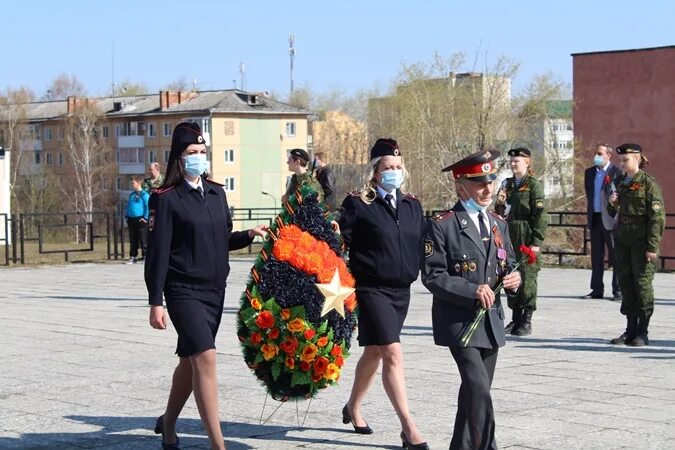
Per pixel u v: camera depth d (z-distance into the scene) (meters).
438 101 47.16
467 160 6.91
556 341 12.70
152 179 26.25
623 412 8.70
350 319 7.74
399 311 7.72
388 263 7.62
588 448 7.48
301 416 8.64
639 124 36.97
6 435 7.98
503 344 6.87
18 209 70.38
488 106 46.72
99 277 22.34
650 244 12.09
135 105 90.69
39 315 15.52
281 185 86.75
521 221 12.93
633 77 37.00
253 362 7.72
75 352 11.92
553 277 21.55
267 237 7.73
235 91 87.75
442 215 6.93
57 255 28.70
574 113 38.47
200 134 7.30
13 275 23.06
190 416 8.66
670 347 12.22
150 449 7.59
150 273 7.13
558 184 44.09
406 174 7.84
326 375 7.65
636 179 12.19
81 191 79.31
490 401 6.68
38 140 89.56
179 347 7.13
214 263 7.23
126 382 10.09
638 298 12.22
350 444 7.70
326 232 7.79
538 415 8.58
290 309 7.58
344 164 66.69
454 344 6.75
